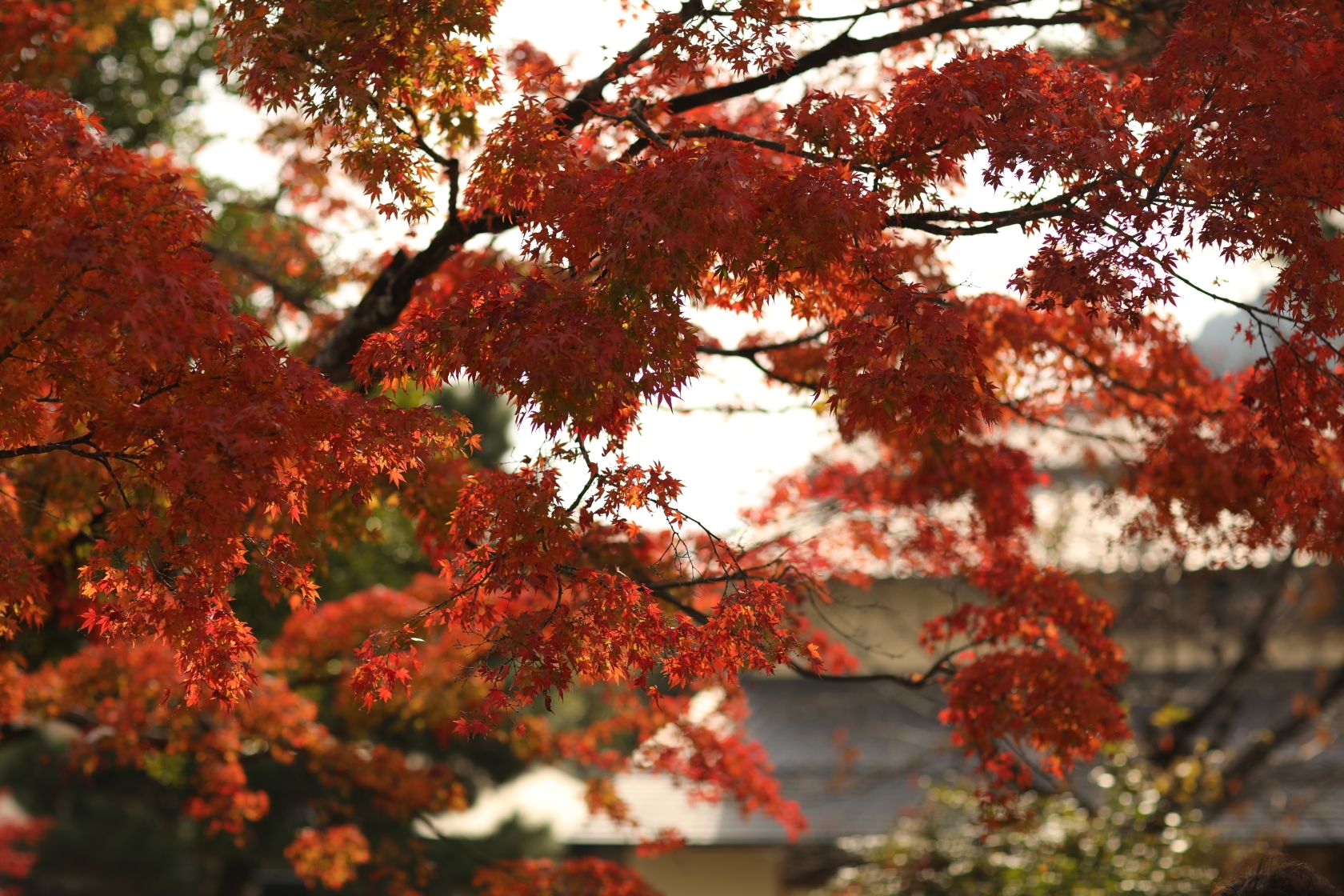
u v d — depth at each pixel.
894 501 6.66
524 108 4.26
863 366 3.83
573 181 3.91
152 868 15.09
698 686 7.50
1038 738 5.36
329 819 8.68
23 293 3.28
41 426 3.84
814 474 7.07
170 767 8.77
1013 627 5.77
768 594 4.06
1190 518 5.84
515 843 14.30
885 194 4.07
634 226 3.53
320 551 5.73
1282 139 3.79
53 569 6.34
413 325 3.87
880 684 14.52
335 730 11.23
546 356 3.54
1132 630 13.90
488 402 14.91
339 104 4.30
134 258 3.34
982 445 6.39
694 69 4.49
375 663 4.00
